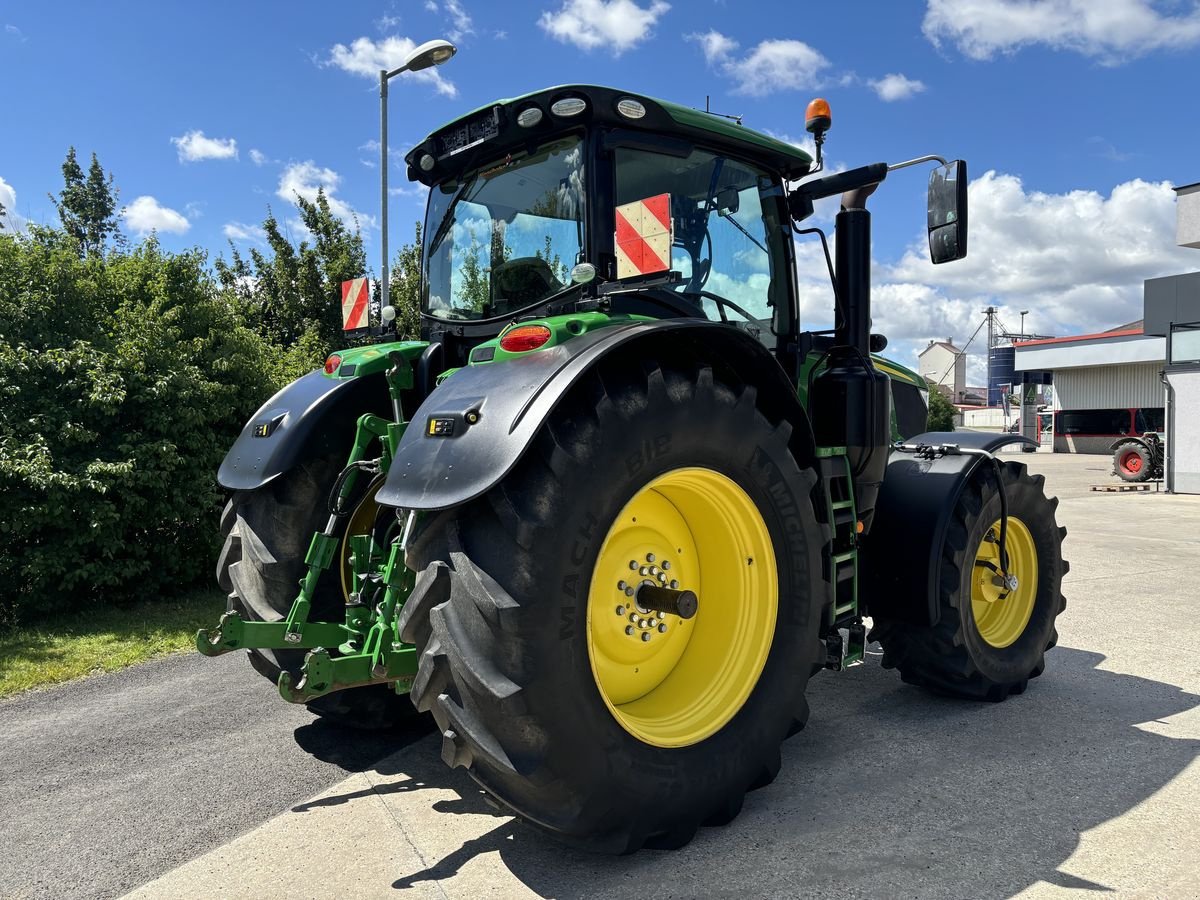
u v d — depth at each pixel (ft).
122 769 11.02
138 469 20.62
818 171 11.67
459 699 7.43
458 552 7.48
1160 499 47.60
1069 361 104.83
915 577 11.93
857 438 11.18
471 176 11.33
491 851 8.53
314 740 11.90
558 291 10.02
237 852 8.63
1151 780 9.93
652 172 10.20
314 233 46.44
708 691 9.23
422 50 30.48
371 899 7.65
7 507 19.47
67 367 20.65
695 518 9.60
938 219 11.18
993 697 12.79
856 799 9.55
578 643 7.53
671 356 8.94
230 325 24.47
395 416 10.32
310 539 10.84
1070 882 7.71
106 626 19.63
